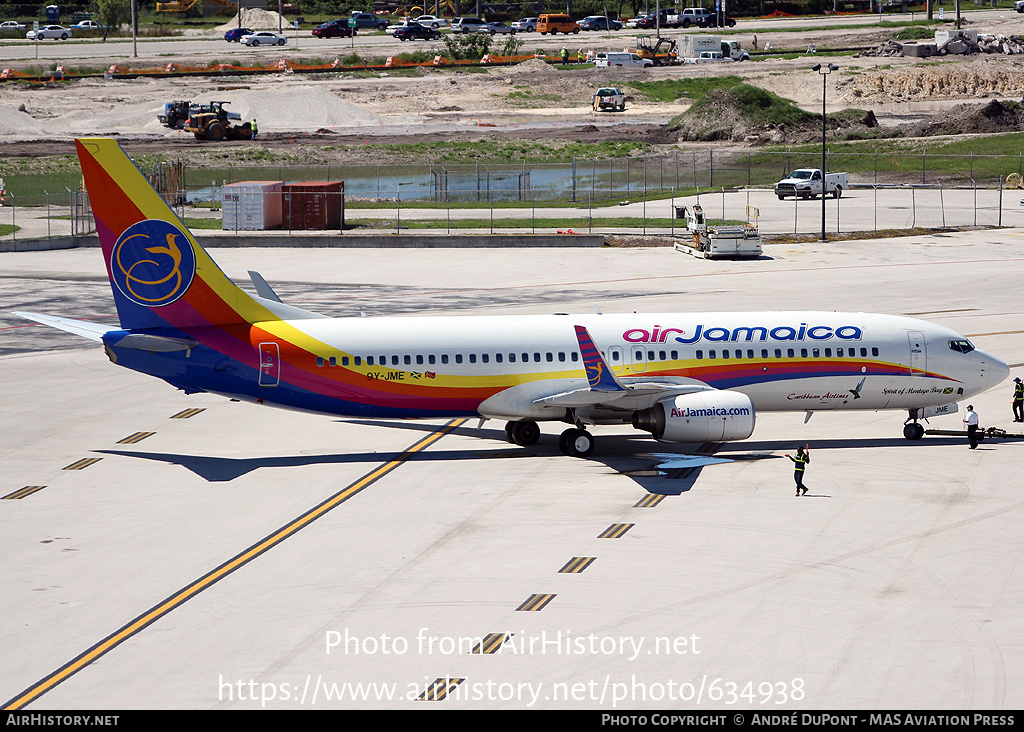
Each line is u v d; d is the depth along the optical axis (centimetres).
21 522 11894
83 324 13975
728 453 14462
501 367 14050
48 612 9519
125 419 16312
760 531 11344
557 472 13600
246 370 13600
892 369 14650
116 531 11594
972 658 8469
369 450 14750
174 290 13450
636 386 13725
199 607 9612
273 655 8650
